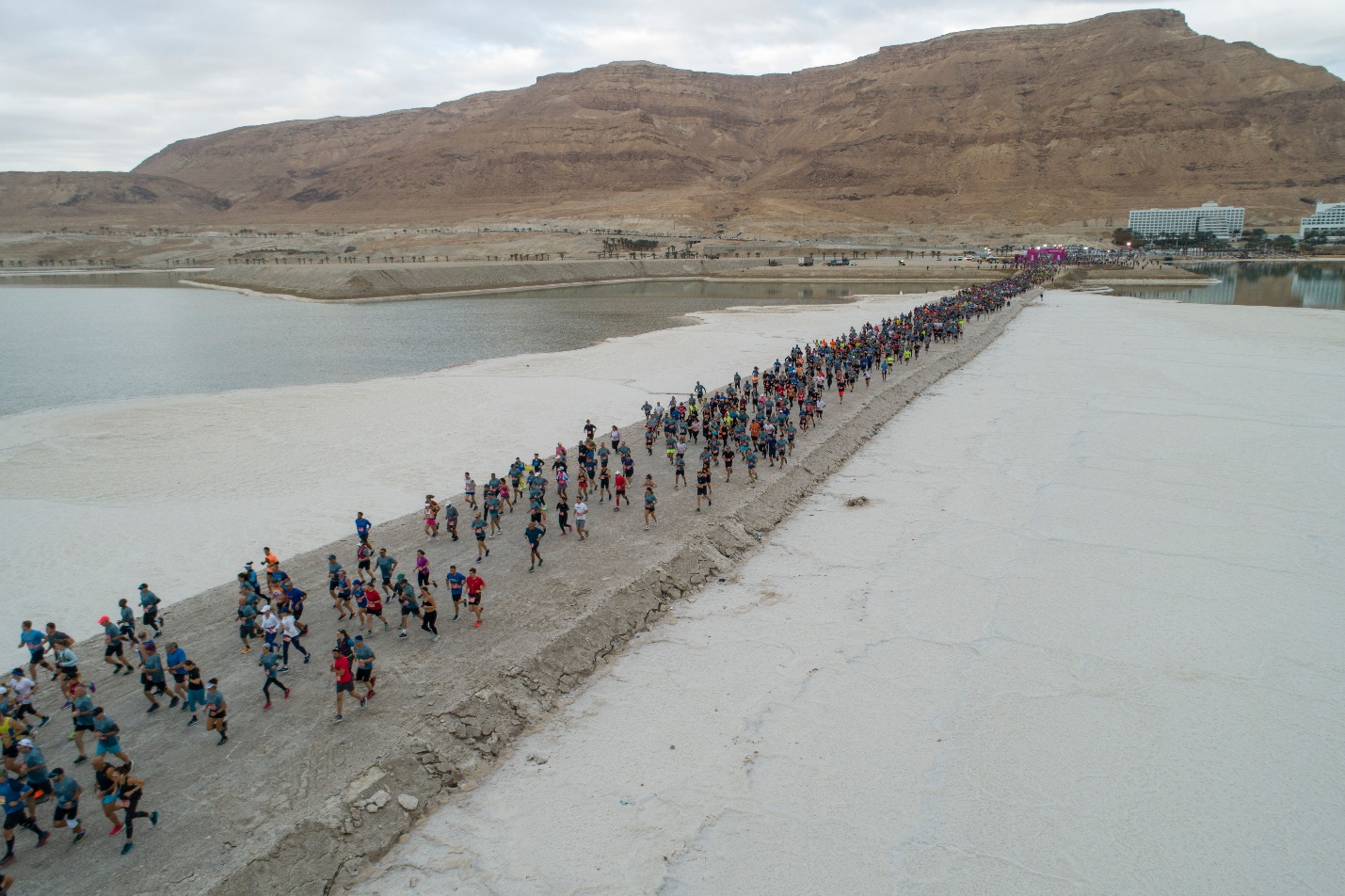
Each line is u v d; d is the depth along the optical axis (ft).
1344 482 96.78
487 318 306.14
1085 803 44.88
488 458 110.73
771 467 104.42
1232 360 181.06
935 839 42.55
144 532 84.58
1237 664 58.13
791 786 46.65
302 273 445.37
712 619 66.85
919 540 82.02
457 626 62.49
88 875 38.52
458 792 46.83
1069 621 64.64
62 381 175.42
